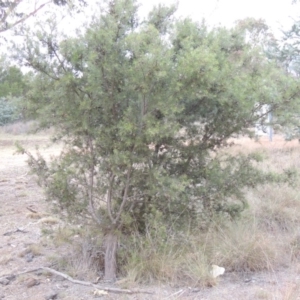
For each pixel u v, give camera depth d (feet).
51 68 13.16
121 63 12.45
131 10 12.85
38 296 13.01
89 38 12.36
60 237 15.40
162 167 14.14
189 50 13.01
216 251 15.14
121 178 13.48
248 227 16.93
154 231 14.30
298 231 17.93
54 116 13.34
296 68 38.91
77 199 14.38
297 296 12.38
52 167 14.33
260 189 21.58
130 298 12.75
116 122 13.01
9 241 18.43
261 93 14.08
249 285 13.71
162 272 13.89
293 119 15.10
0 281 14.11
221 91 13.52
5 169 41.86
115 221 14.07
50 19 14.75
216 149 15.65
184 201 14.66
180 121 14.32
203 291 13.25
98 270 15.07
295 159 31.89
